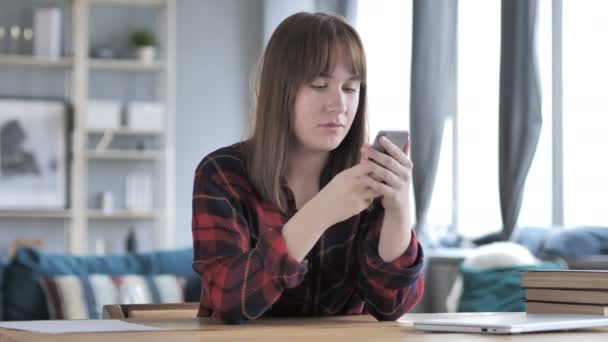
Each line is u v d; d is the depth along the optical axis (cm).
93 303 448
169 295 466
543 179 503
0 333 124
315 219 141
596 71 483
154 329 129
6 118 650
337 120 157
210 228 154
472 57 544
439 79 497
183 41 683
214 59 689
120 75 680
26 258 456
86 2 649
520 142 449
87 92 669
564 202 494
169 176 655
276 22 670
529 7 450
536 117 448
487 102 536
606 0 479
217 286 145
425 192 495
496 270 409
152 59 669
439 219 562
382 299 159
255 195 162
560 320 127
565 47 491
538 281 149
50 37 646
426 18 498
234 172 162
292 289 166
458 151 552
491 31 534
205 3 688
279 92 158
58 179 657
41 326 133
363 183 141
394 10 586
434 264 494
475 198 543
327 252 166
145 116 655
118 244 674
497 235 509
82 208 648
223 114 689
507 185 451
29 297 445
